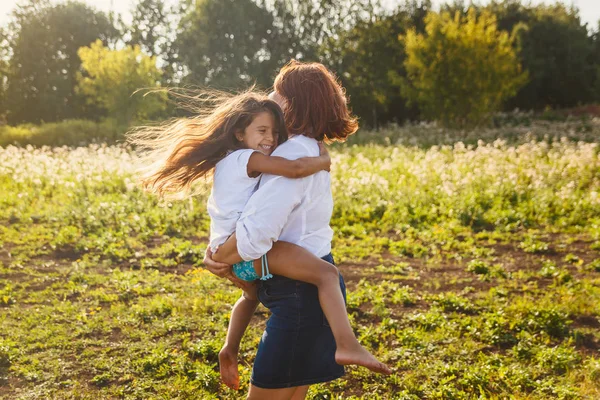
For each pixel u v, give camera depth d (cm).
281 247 264
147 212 1105
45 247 888
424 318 598
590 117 3447
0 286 698
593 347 554
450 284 738
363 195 1235
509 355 532
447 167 1517
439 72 3150
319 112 281
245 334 545
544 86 4747
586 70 4788
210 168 283
